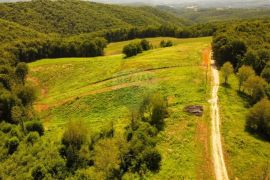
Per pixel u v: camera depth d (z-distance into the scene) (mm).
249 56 97812
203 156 53906
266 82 83000
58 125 78562
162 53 129250
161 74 100625
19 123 77438
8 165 59000
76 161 55031
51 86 115250
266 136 61281
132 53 134375
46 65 132375
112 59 132125
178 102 77000
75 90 103312
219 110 71688
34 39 160875
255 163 51812
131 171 49531
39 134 72062
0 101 83250
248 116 64125
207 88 85938
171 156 53281
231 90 84250
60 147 59250
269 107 62125
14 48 144875
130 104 83125
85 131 62219
